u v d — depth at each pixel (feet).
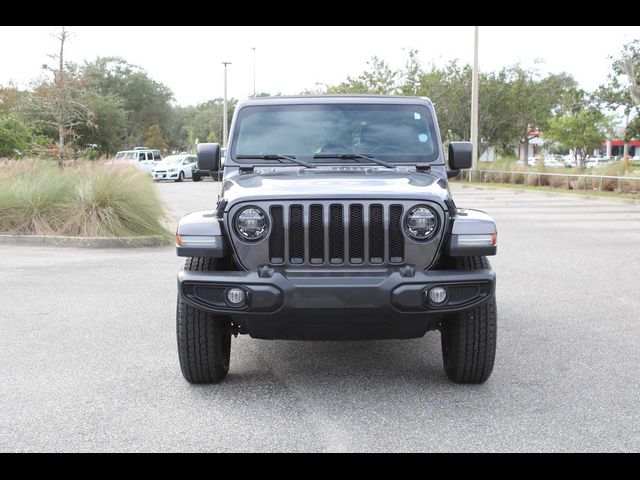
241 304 15.20
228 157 19.95
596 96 98.84
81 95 104.99
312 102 20.47
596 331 22.25
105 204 43.52
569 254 38.70
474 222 15.51
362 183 16.55
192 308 16.30
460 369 16.58
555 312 24.95
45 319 23.77
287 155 19.90
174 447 13.51
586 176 89.61
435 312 15.17
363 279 15.06
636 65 92.48
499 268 34.22
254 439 13.88
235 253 15.60
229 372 18.29
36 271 33.12
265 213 15.43
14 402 15.88
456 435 14.01
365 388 16.96
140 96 243.40
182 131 306.35
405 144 19.95
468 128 133.28
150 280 30.96
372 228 15.47
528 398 16.11
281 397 16.31
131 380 17.48
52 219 43.21
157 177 131.54
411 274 15.20
